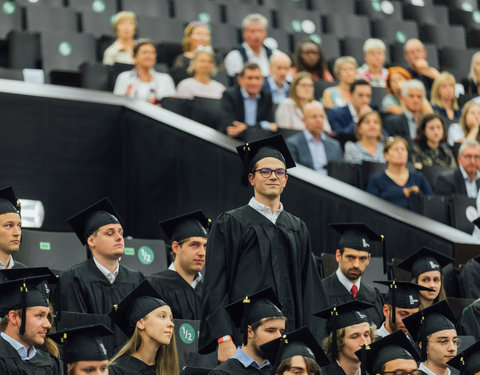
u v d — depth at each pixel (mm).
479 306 17531
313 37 31078
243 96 23828
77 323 14180
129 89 24375
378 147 23562
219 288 13695
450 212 22000
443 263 18000
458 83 30625
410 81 25672
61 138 21797
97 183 21953
